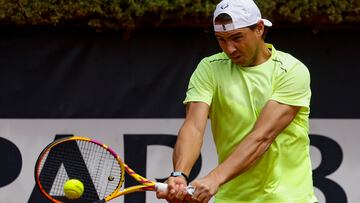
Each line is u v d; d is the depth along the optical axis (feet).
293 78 36.32
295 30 52.80
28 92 52.90
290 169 36.91
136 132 52.95
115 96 52.95
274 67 36.60
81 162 44.55
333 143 52.95
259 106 36.35
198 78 37.22
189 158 35.32
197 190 34.30
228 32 35.04
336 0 49.21
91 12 49.39
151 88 52.95
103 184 43.73
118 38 52.80
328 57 52.95
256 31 35.78
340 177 52.95
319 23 50.90
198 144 35.78
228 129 37.01
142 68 52.95
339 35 52.80
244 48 35.45
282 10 49.21
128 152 52.85
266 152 36.40
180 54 52.90
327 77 52.95
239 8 35.06
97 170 44.04
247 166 34.99
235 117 36.60
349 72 52.95
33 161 52.85
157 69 52.95
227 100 36.60
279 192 36.50
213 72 37.01
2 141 52.85
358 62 52.95
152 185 36.52
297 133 36.83
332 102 53.01
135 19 50.42
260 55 36.70
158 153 52.95
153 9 49.16
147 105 52.95
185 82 52.95
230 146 37.22
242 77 36.60
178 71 52.95
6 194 52.80
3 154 52.85
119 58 52.90
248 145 34.91
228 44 35.37
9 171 52.80
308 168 37.47
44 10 49.14
